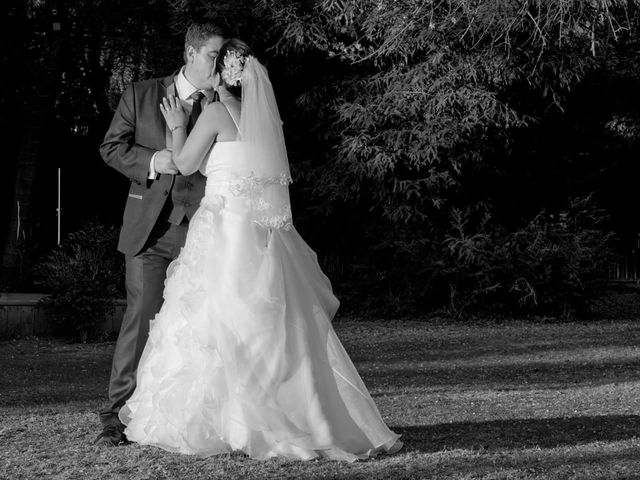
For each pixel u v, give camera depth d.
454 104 15.47
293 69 16.38
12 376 9.57
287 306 4.72
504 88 15.74
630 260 22.33
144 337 5.14
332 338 4.87
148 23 18.03
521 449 4.96
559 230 16.39
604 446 5.07
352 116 16.05
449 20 14.20
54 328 12.91
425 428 5.69
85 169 19.12
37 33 17.88
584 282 16.14
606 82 17.62
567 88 16.62
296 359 4.67
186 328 4.72
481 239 16.23
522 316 16.31
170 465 4.48
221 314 4.66
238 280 4.70
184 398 4.67
